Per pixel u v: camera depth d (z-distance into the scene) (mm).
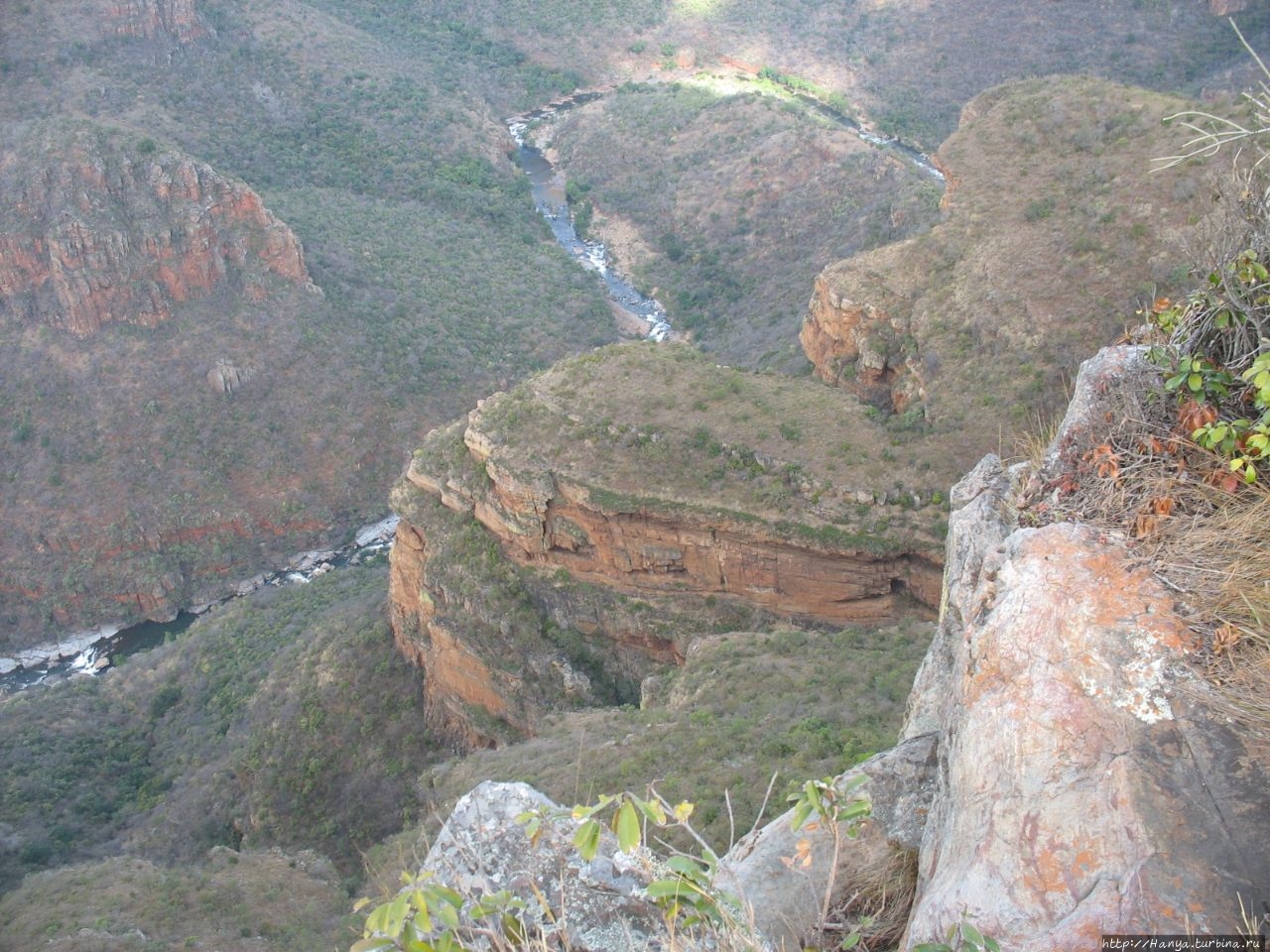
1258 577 5574
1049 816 5055
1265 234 6828
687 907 5363
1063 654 5605
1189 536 5977
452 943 4879
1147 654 5480
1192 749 5098
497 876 6430
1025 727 5414
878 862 6758
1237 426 6219
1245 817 4809
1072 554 6082
